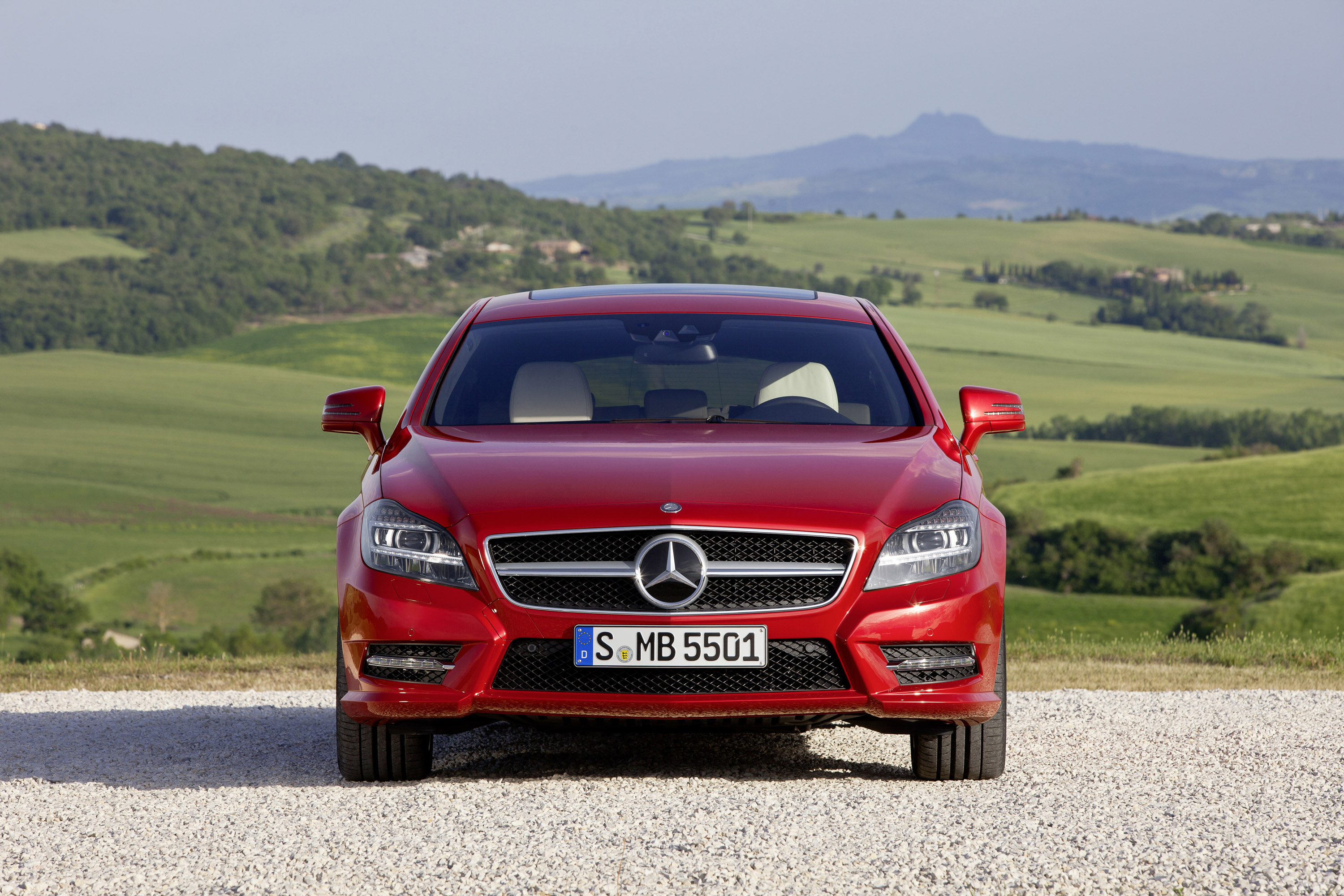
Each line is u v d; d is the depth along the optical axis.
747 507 10.93
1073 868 8.69
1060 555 196.38
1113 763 13.42
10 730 16.41
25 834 10.09
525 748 14.44
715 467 11.51
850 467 11.68
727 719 10.84
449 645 11.02
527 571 10.90
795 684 10.91
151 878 8.70
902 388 13.91
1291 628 160.12
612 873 8.55
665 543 10.76
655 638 10.73
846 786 11.55
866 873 8.56
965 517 11.49
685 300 15.30
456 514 11.14
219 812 10.65
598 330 14.69
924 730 11.48
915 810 10.39
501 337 14.59
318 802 10.95
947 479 11.87
